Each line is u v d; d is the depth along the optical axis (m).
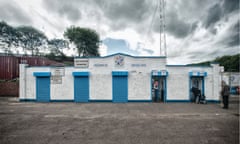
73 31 42.62
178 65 11.58
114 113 7.46
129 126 5.31
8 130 4.89
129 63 11.67
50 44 42.75
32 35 38.84
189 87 11.47
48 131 4.79
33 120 6.09
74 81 11.73
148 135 4.45
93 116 6.81
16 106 9.54
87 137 4.30
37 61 18.77
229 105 9.91
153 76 11.73
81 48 43.25
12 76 16.25
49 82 11.81
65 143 3.89
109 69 11.71
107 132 4.70
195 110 8.24
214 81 11.35
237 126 5.33
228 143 3.90
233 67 37.31
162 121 5.97
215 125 5.45
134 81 11.60
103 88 11.63
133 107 9.20
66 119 6.25
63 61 42.22
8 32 33.56
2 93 13.92
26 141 4.02
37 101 11.72
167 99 11.44
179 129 5.00
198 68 11.53
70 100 11.66
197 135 4.46
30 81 11.90
